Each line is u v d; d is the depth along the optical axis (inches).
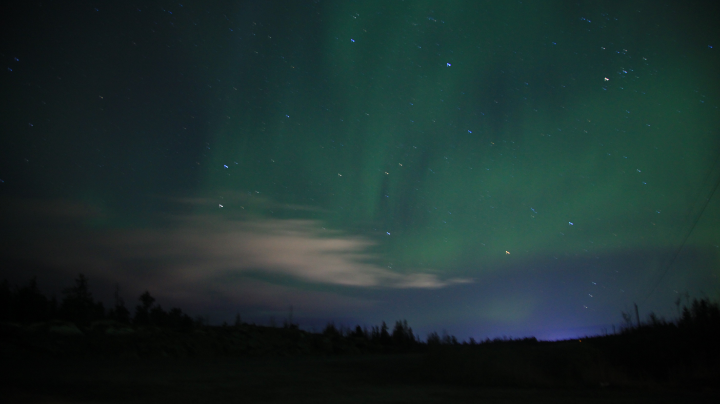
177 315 1204.5
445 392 359.3
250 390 355.3
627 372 464.8
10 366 511.5
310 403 297.6
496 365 453.1
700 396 334.6
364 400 312.8
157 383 382.0
